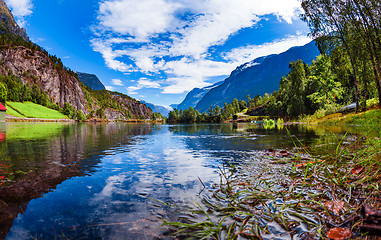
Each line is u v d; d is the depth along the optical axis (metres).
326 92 44.72
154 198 2.60
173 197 2.63
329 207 2.23
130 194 2.74
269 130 18.44
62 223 1.93
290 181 3.23
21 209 2.24
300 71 60.72
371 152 4.05
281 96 113.44
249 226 1.88
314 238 1.64
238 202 2.46
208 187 3.02
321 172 3.61
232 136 12.55
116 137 13.03
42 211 2.20
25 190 2.88
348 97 40.00
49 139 11.04
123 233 1.75
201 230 1.82
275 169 4.00
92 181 3.34
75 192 2.81
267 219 2.02
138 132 19.86
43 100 158.12
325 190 2.77
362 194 2.52
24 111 121.81
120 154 6.08
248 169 4.05
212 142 9.16
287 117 60.38
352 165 3.85
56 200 2.52
